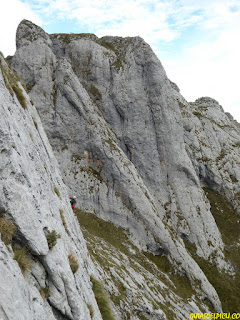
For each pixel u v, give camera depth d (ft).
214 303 141.79
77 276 47.78
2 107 38.70
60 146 171.32
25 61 182.09
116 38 227.81
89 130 170.19
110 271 100.07
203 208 182.39
